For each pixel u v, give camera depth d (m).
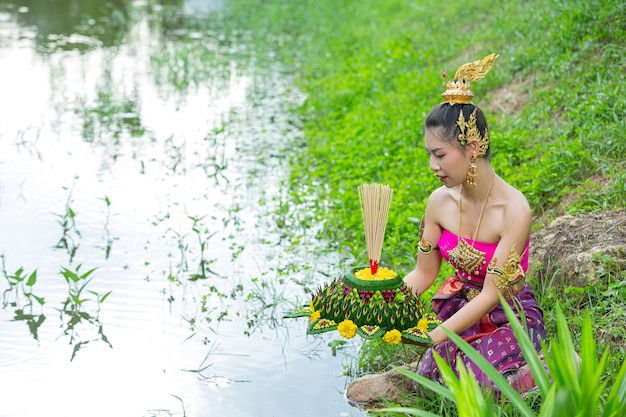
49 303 6.40
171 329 6.04
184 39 16.88
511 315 3.73
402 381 5.08
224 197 8.66
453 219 4.94
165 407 5.07
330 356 5.69
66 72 13.89
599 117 7.72
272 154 10.02
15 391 5.23
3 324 6.07
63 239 7.55
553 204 6.96
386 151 9.11
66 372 5.46
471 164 4.69
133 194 8.68
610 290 5.38
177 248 7.41
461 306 5.00
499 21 11.46
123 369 5.50
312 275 6.89
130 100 12.39
